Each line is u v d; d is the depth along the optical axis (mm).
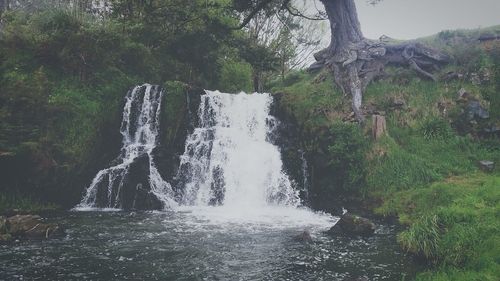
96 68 23375
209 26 27188
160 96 22828
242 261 10562
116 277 9219
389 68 24625
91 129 20656
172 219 15969
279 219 16453
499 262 8406
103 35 24359
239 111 24391
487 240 9289
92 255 10797
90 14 29500
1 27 25625
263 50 28984
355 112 21391
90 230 13680
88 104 21062
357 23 26500
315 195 20156
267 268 10023
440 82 22891
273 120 23766
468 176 17594
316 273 9703
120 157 21156
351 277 9359
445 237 10156
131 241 12328
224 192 20656
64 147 19359
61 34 22422
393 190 17875
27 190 18281
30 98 18500
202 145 21594
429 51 24266
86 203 19609
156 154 20797
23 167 18141
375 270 9883
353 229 13625
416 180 17938
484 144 19656
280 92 25094
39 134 18766
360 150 19438
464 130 20422
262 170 21375
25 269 9516
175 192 20344
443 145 19656
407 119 21188
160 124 22484
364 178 18828
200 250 11500
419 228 10953
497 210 10875
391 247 11906
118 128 22234
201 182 21031
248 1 25594
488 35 24625
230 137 22906
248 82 35125
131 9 28391
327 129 21031
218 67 31234
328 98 23281
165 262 10375
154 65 27781
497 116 20453
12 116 17938
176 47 28969
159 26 28500
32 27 23531
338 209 18734
